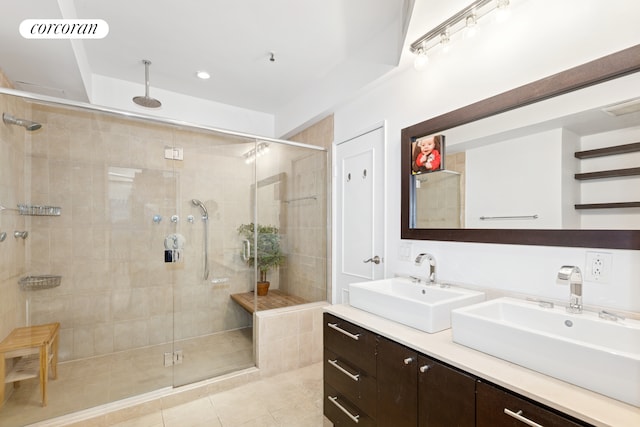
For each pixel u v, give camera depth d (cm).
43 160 242
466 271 171
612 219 118
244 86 308
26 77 226
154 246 291
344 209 280
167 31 219
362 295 176
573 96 130
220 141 301
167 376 238
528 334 101
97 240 269
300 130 344
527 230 143
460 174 174
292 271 308
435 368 114
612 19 118
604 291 120
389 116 226
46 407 197
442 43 171
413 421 123
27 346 208
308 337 276
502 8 140
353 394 157
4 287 204
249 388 234
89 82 266
